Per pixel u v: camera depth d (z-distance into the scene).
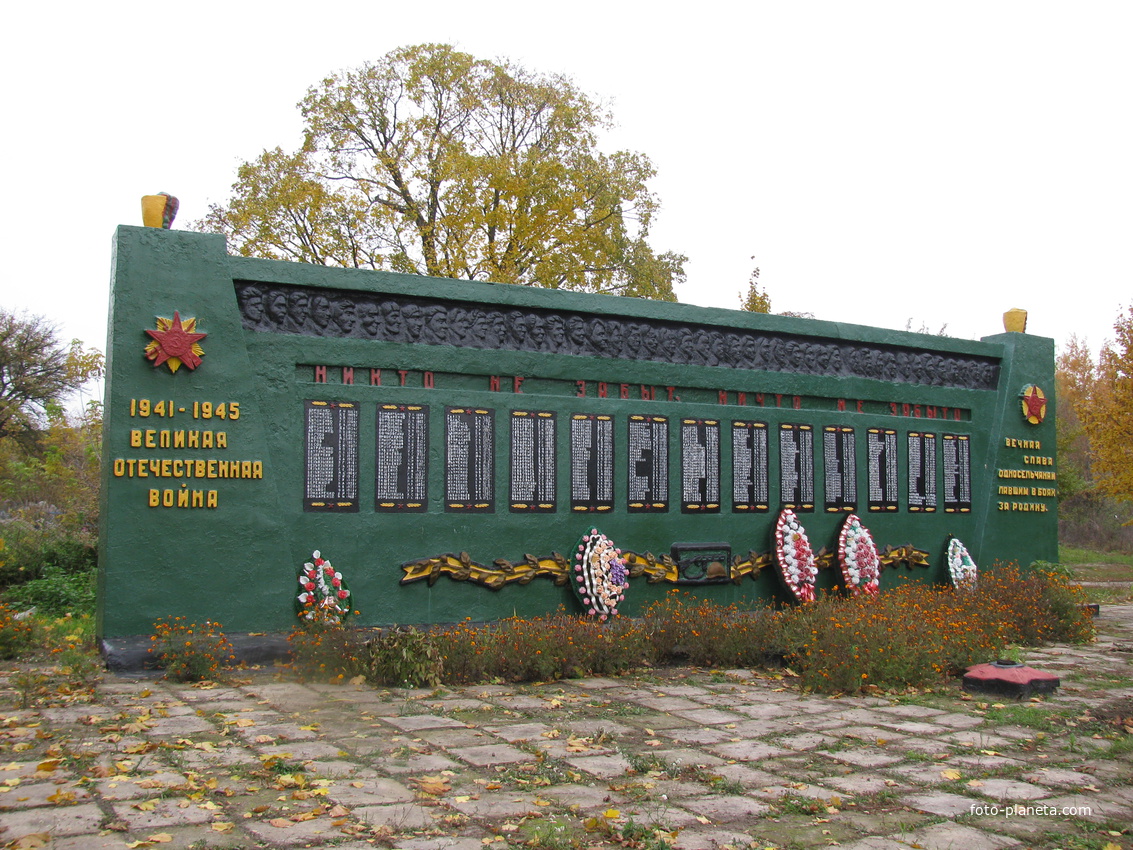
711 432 13.20
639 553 12.39
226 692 8.14
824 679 8.84
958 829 4.95
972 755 6.55
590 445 12.14
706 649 10.31
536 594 11.60
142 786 5.20
